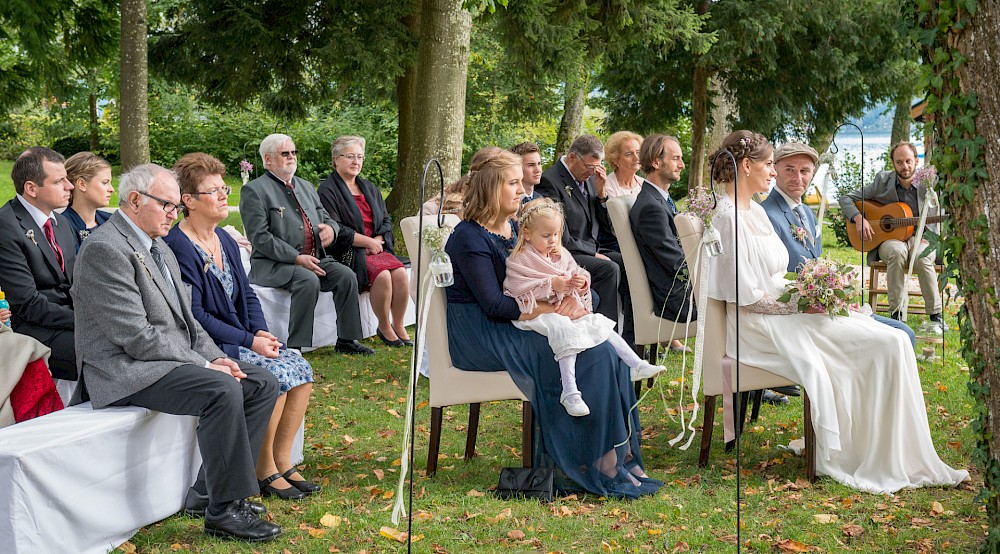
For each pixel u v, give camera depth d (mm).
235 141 22984
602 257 6164
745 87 18000
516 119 15016
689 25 12414
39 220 4688
